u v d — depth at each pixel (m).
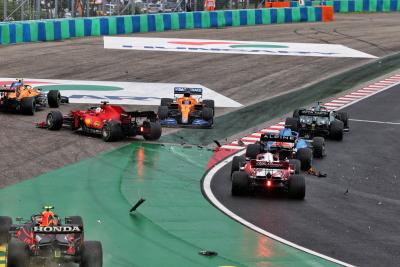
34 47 157.12
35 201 62.00
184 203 63.72
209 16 198.62
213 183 70.50
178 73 136.00
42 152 78.31
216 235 55.84
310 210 63.09
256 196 66.50
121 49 158.50
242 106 111.44
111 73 133.88
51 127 88.38
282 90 125.31
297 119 90.62
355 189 70.75
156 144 85.06
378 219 61.75
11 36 160.88
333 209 63.81
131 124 85.69
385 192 70.31
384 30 199.25
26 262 41.28
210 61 148.50
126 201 63.41
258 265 50.06
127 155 79.25
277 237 56.00
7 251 41.84
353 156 83.88
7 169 71.12
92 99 110.75
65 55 148.88
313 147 82.06
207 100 99.25
